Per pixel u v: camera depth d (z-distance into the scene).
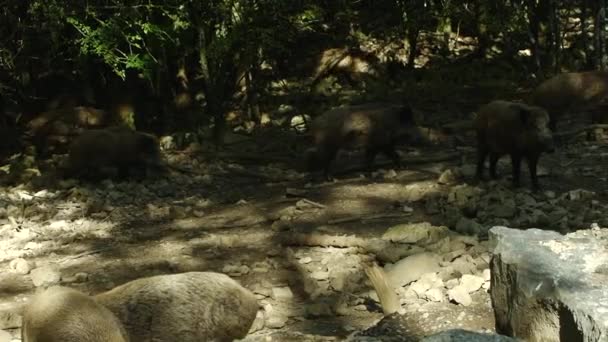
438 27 19.20
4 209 10.34
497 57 18.42
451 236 8.27
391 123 11.40
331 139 11.27
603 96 13.02
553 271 4.96
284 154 13.13
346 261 8.02
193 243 8.91
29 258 8.57
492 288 5.50
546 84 13.12
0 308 7.18
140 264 8.29
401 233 8.38
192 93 16.42
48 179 12.04
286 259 8.23
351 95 16.58
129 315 5.32
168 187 11.53
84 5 13.41
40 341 4.32
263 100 16.42
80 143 11.94
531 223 8.71
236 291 5.58
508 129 9.91
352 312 6.91
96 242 9.07
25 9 14.13
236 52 14.33
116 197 10.97
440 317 6.19
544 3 17.92
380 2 19.42
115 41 13.49
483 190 9.80
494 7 17.05
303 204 9.89
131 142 11.98
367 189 10.56
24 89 15.12
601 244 5.31
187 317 5.40
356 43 18.27
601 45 15.74
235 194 10.88
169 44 14.80
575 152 11.91
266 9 14.17
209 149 13.49
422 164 11.89
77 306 4.42
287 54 17.69
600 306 4.48
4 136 14.27
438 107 15.59
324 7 17.41
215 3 13.81
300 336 6.09
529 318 4.98
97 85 15.95
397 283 7.21
